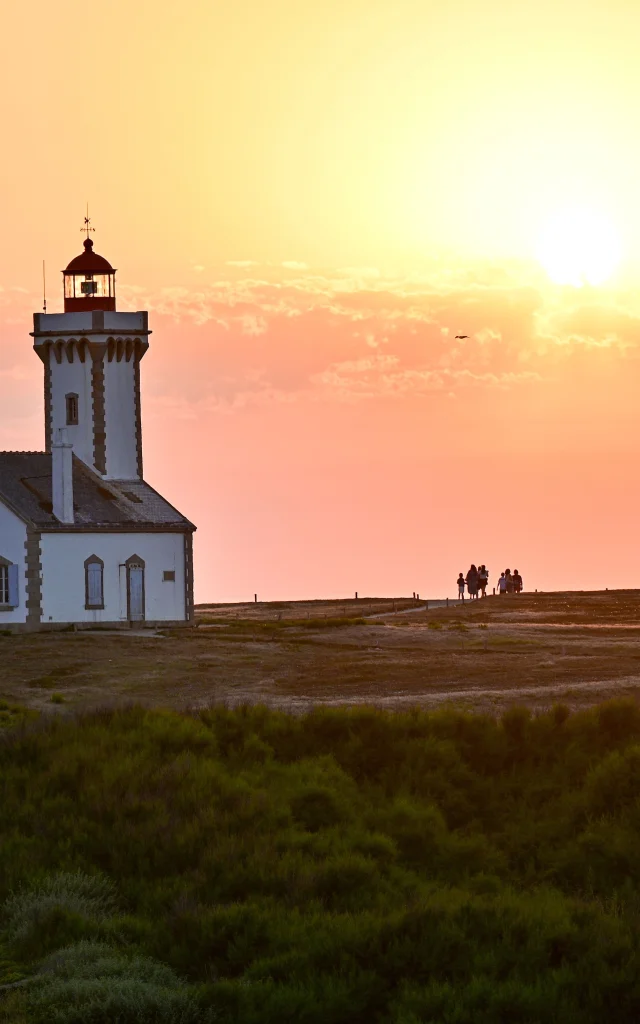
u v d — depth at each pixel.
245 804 79.69
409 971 61.34
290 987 59.44
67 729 91.56
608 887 74.81
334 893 69.88
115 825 76.44
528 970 61.19
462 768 90.88
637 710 95.56
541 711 107.06
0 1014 56.78
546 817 85.12
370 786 89.06
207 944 63.56
